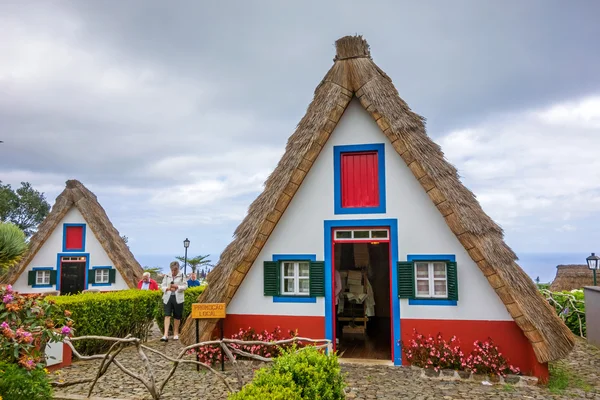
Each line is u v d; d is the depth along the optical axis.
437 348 7.68
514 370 7.35
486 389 6.88
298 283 8.89
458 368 7.55
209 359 8.20
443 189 7.88
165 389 6.78
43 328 5.63
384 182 8.61
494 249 7.66
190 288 13.67
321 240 8.73
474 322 7.92
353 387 6.86
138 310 10.86
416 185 8.49
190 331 8.51
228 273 8.49
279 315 8.70
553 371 7.97
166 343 10.82
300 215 8.88
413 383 7.11
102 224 18.30
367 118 8.84
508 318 7.80
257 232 8.47
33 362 5.18
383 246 13.58
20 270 17.27
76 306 8.88
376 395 6.50
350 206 8.77
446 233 8.25
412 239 8.36
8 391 4.71
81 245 17.95
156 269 27.41
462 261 8.11
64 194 18.39
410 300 8.23
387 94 8.61
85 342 9.09
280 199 8.57
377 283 13.53
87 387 6.88
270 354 8.38
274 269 8.80
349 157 8.91
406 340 8.17
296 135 8.93
